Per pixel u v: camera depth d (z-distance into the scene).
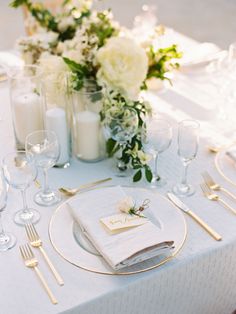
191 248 1.12
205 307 1.22
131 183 1.37
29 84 1.43
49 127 1.40
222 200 1.28
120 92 1.41
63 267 1.06
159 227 1.17
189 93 1.89
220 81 1.93
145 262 1.07
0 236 1.16
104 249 1.05
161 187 1.35
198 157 1.49
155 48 1.64
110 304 1.01
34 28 2.35
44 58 1.50
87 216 1.15
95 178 1.40
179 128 1.25
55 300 0.98
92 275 1.04
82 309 0.98
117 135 1.34
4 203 1.11
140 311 1.08
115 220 1.13
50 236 1.14
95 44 1.48
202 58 2.05
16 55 2.19
